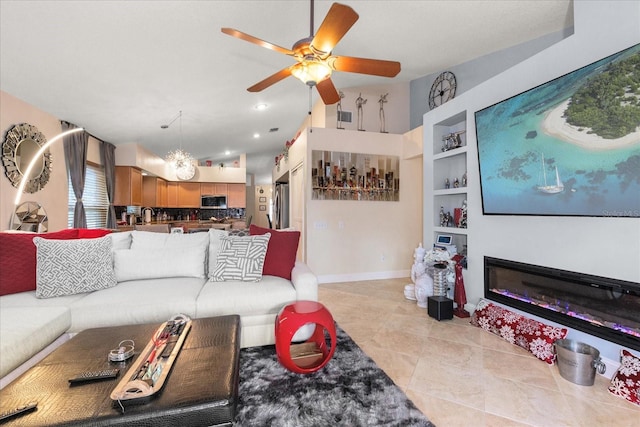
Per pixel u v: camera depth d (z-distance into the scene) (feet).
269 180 39.73
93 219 16.11
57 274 7.13
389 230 15.81
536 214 7.64
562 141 6.79
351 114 16.62
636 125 5.48
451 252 10.87
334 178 14.90
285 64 11.32
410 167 16.10
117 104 12.50
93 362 4.24
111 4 7.12
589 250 6.67
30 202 10.95
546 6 8.82
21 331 5.20
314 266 14.70
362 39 10.74
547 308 7.63
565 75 6.63
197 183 26.73
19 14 7.00
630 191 5.65
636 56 5.40
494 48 11.60
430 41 10.99
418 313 10.36
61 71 9.50
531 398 5.60
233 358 4.42
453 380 6.21
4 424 3.02
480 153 9.23
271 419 5.06
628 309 6.05
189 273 8.64
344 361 6.95
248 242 8.71
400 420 5.00
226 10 7.98
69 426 3.06
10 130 10.11
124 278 8.25
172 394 3.52
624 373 5.68
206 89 12.53
